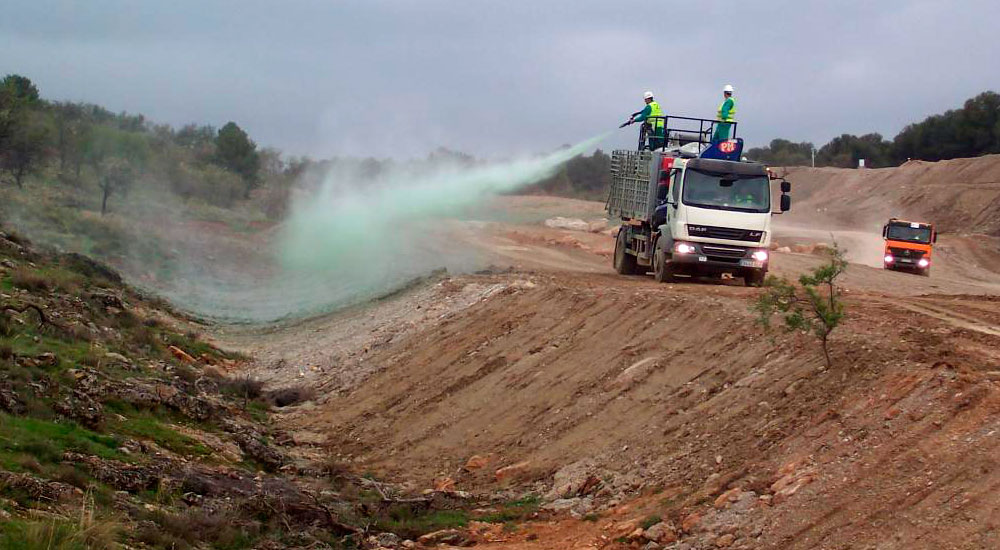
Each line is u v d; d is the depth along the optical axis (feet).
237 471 49.65
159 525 37.40
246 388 75.15
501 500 48.39
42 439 43.24
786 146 446.60
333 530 42.83
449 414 63.41
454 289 96.63
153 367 71.05
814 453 38.34
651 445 47.60
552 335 70.44
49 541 30.86
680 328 60.85
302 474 54.75
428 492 49.85
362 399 72.59
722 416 46.32
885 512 32.45
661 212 90.48
